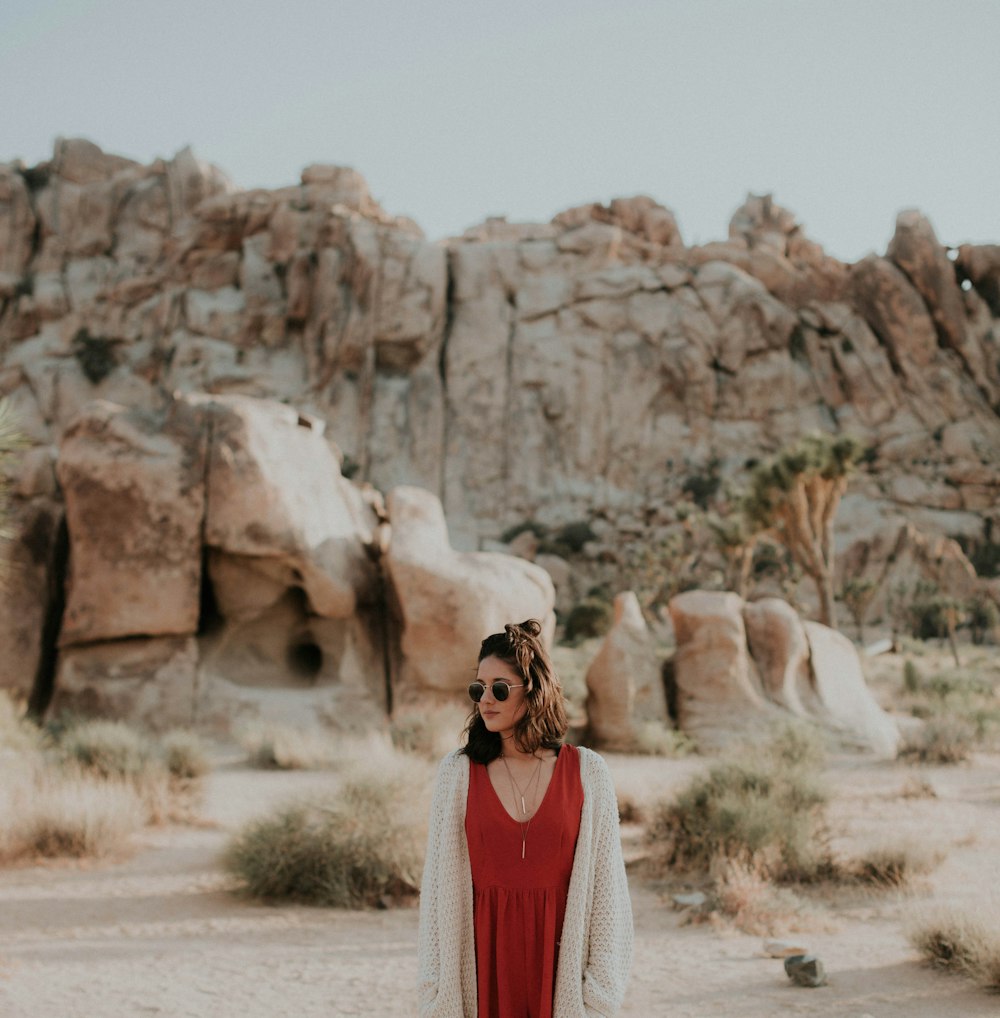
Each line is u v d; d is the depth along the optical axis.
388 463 81.56
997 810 10.95
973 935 5.36
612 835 2.40
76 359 87.50
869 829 9.62
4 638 17.42
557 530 79.88
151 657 17.38
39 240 96.00
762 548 68.56
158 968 5.39
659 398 84.56
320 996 4.92
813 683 18.39
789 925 6.34
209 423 18.33
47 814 8.32
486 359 85.12
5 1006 4.61
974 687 26.22
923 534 78.06
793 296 89.81
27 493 18.50
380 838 7.28
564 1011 2.24
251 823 7.63
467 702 17.81
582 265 89.19
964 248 91.56
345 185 93.94
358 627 19.03
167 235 96.50
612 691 16.92
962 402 85.62
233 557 18.11
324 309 85.94
